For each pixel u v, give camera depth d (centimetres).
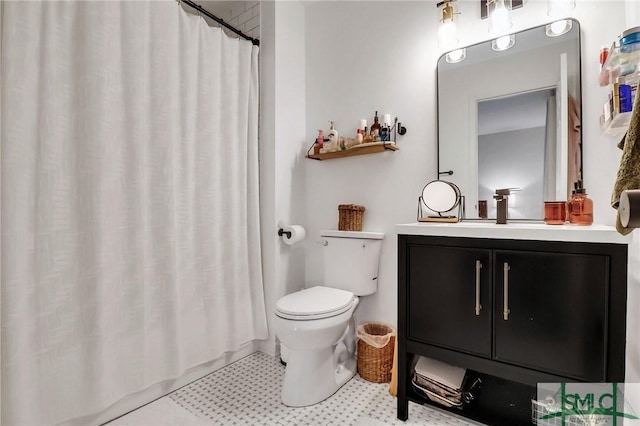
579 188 143
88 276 141
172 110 173
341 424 150
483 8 174
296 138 238
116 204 150
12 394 120
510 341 126
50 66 130
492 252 129
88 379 141
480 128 175
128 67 155
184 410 161
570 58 153
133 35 156
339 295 186
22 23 124
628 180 60
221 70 200
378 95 211
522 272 123
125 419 154
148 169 164
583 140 149
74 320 137
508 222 164
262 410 161
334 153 214
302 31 244
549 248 118
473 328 133
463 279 135
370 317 211
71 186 137
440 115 187
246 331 213
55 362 132
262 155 229
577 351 114
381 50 211
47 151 130
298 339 160
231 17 248
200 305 188
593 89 148
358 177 219
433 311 142
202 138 188
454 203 169
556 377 118
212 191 192
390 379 187
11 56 121
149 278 164
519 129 164
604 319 110
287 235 220
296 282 238
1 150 119
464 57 180
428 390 151
